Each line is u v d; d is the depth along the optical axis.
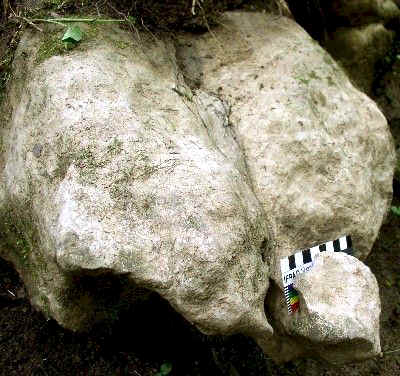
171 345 2.15
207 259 1.40
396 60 3.22
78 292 1.58
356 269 1.68
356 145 2.02
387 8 3.06
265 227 1.68
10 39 1.91
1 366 2.04
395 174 2.89
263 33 2.17
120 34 1.84
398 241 2.80
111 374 2.08
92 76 1.64
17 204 1.63
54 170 1.54
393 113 3.13
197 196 1.47
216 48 2.09
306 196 1.83
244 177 1.76
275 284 1.73
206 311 1.40
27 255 1.64
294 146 1.86
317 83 2.04
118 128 1.55
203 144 1.67
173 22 2.05
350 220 1.89
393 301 2.64
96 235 1.39
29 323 2.09
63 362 2.07
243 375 2.16
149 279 1.38
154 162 1.51
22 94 1.73
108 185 1.46
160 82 1.80
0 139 1.80
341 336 1.59
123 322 2.07
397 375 2.41
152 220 1.44
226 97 1.96
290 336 1.79
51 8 1.85
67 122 1.55
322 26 2.97
